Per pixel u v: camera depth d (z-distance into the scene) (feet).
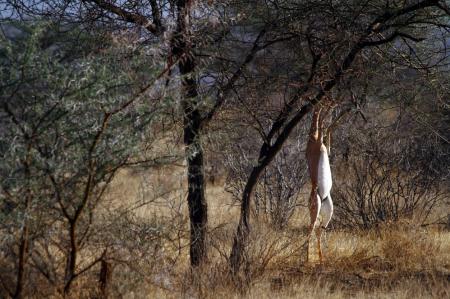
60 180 60.03
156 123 66.39
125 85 61.41
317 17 85.51
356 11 83.76
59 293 63.36
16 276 61.93
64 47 77.71
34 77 58.49
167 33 72.84
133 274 67.10
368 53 91.91
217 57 82.89
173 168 73.97
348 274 91.15
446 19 92.17
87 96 58.95
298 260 96.53
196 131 79.05
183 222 78.23
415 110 94.89
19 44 61.26
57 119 58.90
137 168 65.72
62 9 83.51
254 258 85.25
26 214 57.31
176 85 65.21
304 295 77.66
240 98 84.48
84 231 63.72
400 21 86.94
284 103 86.69
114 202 72.84
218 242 93.50
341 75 83.92
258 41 85.92
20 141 57.47
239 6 84.02
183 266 82.28
